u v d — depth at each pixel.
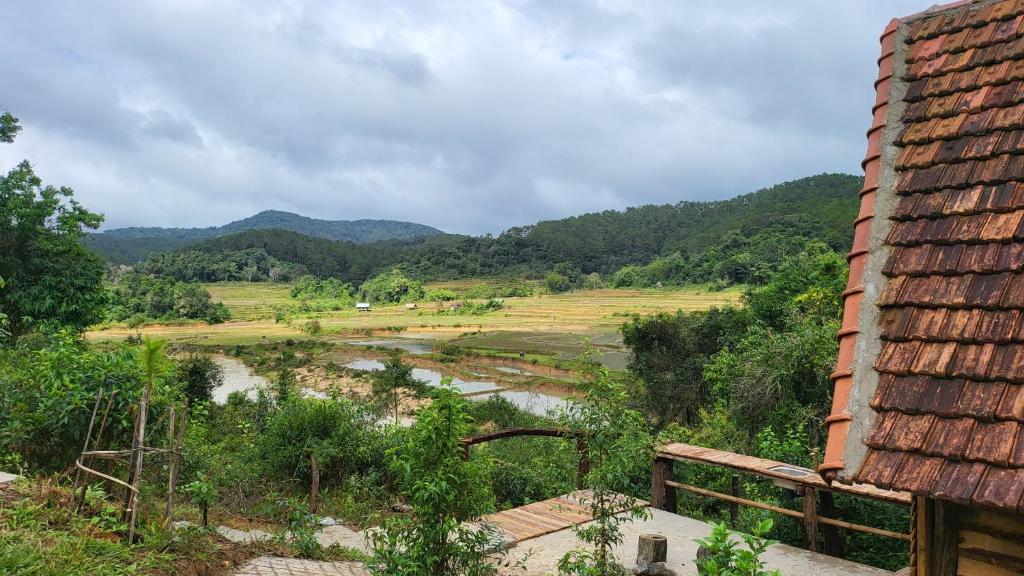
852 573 5.40
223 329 99.25
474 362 60.62
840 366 3.32
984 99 3.88
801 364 16.66
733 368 19.58
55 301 22.95
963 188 3.61
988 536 3.01
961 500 2.63
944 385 2.99
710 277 120.62
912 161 3.88
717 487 8.11
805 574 5.38
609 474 5.14
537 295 142.62
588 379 5.57
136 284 112.81
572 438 7.80
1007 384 2.86
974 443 2.75
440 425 4.74
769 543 3.66
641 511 5.37
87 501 5.53
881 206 3.79
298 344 74.25
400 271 174.75
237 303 135.88
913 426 2.94
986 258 3.26
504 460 11.66
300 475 10.88
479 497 4.96
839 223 116.44
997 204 3.41
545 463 11.65
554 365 55.28
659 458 7.20
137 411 5.95
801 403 16.72
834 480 2.98
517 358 60.06
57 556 4.27
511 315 108.38
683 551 5.94
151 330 97.06
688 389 27.84
